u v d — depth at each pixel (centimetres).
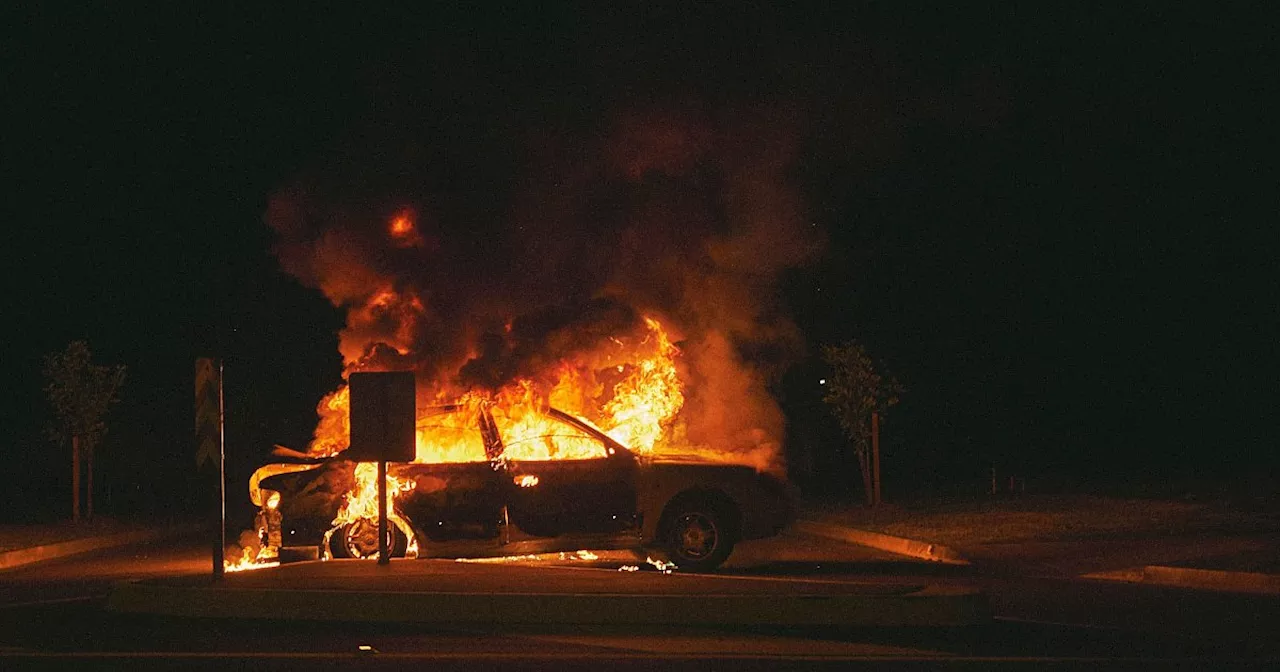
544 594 1199
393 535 1515
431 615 1195
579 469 1553
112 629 1140
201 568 1748
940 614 1170
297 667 956
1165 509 2188
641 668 952
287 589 1230
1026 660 988
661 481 1566
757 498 1584
